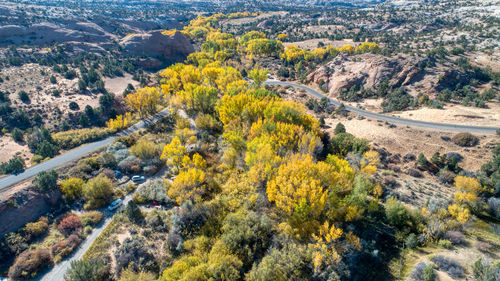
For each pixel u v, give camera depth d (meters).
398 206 42.47
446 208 44.72
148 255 39.25
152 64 145.25
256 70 111.62
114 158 63.31
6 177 55.44
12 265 39.66
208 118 79.25
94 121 84.38
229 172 56.31
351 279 33.25
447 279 31.11
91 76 106.44
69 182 52.88
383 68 110.44
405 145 65.50
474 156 59.19
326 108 93.19
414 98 93.62
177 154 57.75
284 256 33.94
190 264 34.31
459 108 81.50
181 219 43.78
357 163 55.91
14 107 82.12
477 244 37.22
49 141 68.06
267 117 63.84
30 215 47.84
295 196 37.94
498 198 46.50
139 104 86.38
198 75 106.44
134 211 46.34
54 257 40.69
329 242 35.22
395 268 35.38
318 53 152.50
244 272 34.19
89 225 46.28
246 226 38.91
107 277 36.91
